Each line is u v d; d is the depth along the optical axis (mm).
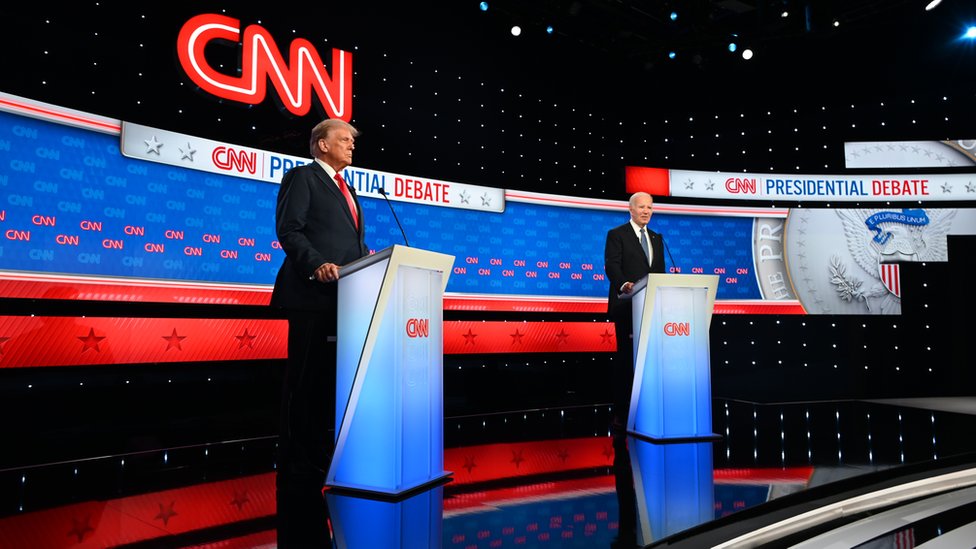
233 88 4723
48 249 4070
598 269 6668
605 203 6738
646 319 3580
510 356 6180
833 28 6223
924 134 7062
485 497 2328
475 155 6250
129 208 4406
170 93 4676
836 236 6840
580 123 6852
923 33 6621
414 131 5934
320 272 2395
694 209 6840
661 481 2580
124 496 2426
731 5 6176
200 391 4559
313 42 5426
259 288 4934
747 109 7152
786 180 7016
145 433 4062
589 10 6238
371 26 5730
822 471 2732
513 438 3855
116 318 4238
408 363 2391
